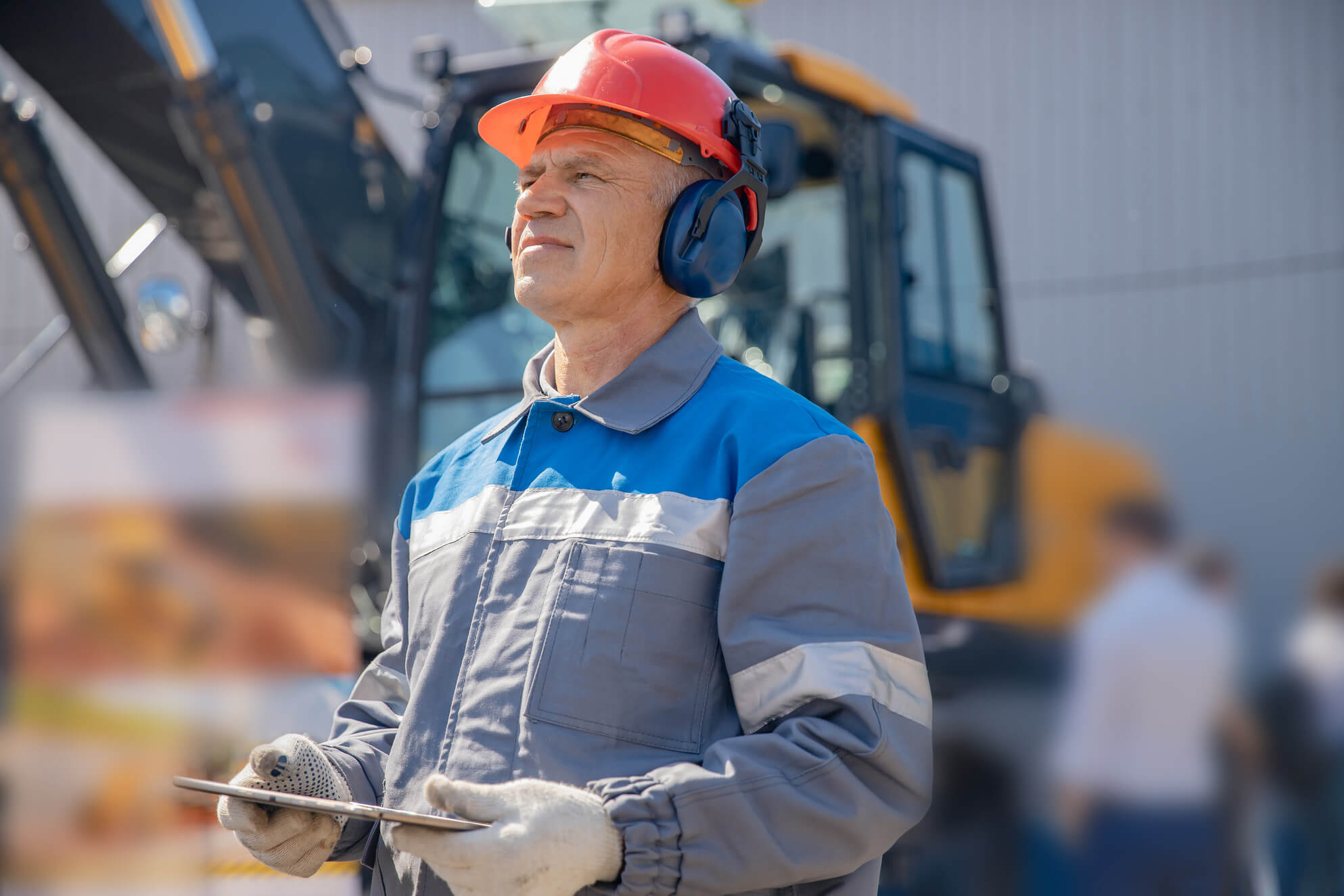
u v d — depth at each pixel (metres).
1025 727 4.77
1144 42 11.72
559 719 1.27
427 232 4.75
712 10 5.19
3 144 4.96
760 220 1.62
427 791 1.08
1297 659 5.11
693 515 1.32
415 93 12.27
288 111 4.95
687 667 1.30
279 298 4.72
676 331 1.51
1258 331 10.88
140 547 3.50
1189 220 11.31
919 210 5.30
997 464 5.68
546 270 1.48
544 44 5.45
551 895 1.09
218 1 4.71
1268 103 11.30
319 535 3.58
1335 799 4.54
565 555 1.34
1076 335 11.37
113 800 3.32
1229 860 4.19
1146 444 10.84
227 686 3.43
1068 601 5.09
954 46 12.16
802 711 1.27
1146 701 4.23
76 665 3.42
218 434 3.57
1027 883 4.45
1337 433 10.54
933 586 4.86
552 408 1.48
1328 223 10.97
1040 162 11.79
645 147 1.50
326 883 3.21
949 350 5.41
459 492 1.53
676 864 1.15
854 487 1.34
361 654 3.91
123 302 5.28
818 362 4.88
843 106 5.02
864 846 1.24
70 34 4.46
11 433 3.50
